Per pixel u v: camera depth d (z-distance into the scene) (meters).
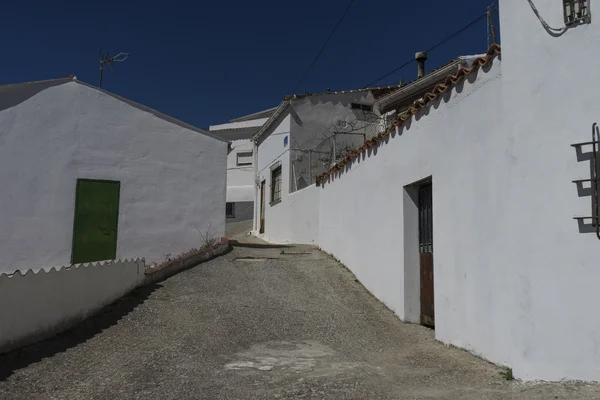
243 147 29.38
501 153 6.01
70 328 7.52
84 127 12.05
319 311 9.05
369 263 10.36
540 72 5.50
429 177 7.95
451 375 5.74
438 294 7.46
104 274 8.66
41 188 11.50
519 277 5.51
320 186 14.63
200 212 13.23
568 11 5.34
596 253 4.98
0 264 10.98
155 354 6.52
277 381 5.53
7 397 5.00
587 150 5.09
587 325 4.98
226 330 7.80
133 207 12.45
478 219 6.46
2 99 11.29
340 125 18.80
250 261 12.59
